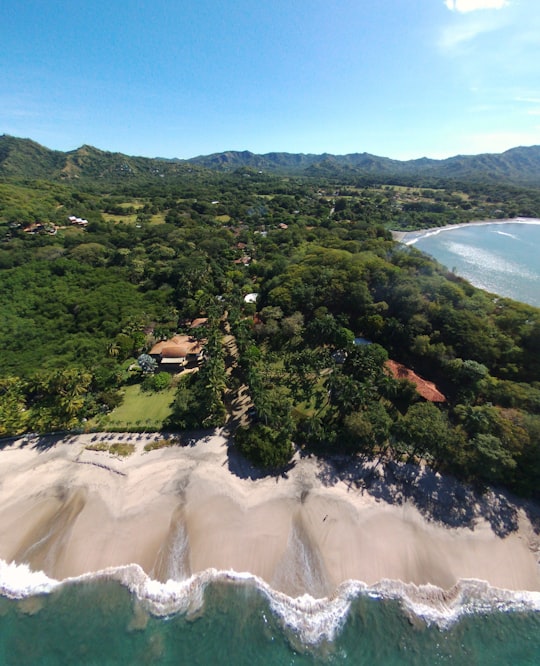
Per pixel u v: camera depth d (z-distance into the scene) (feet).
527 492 130.82
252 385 170.19
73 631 101.14
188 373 206.39
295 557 116.16
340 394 164.04
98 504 135.33
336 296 249.96
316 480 140.46
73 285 311.68
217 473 144.36
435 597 106.32
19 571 115.34
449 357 184.96
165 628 101.04
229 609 104.32
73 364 212.23
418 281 237.45
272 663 94.53
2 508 135.44
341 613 102.78
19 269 320.29
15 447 161.48
